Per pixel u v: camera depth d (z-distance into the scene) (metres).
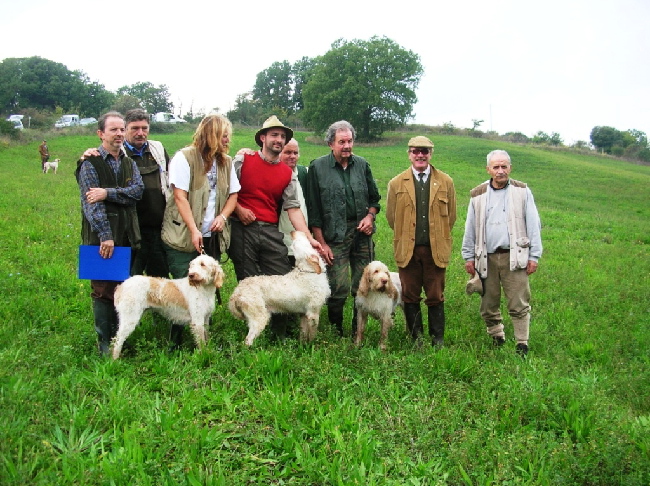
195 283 5.43
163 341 5.85
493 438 4.12
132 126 5.91
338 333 6.51
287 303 5.95
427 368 5.32
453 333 6.89
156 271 6.60
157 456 3.62
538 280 10.19
